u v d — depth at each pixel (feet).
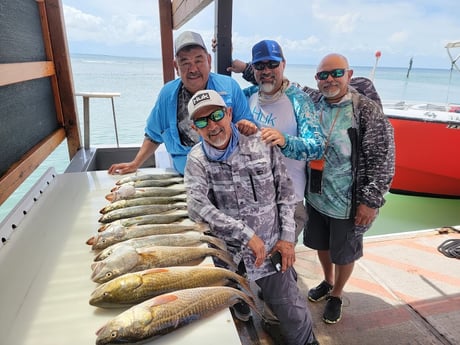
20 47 6.70
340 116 5.72
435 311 7.03
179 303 2.96
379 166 5.47
